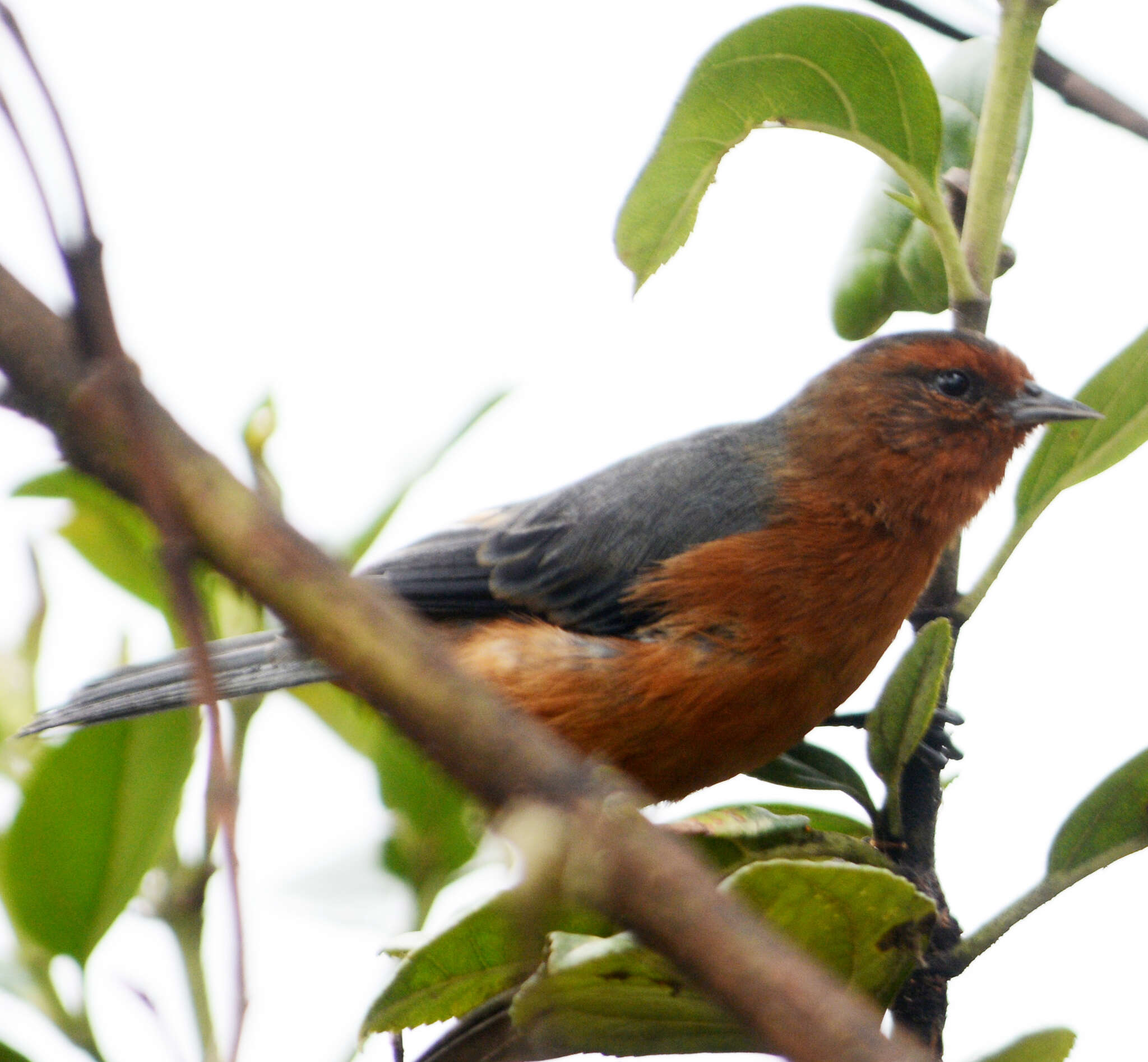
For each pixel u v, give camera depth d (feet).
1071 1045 17.34
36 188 9.18
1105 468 24.13
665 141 23.29
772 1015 8.39
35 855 20.70
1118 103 27.22
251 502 9.07
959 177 26.71
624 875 8.78
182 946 21.40
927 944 18.75
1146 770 21.35
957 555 24.57
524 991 17.71
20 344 9.02
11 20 9.12
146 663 26.81
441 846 23.32
